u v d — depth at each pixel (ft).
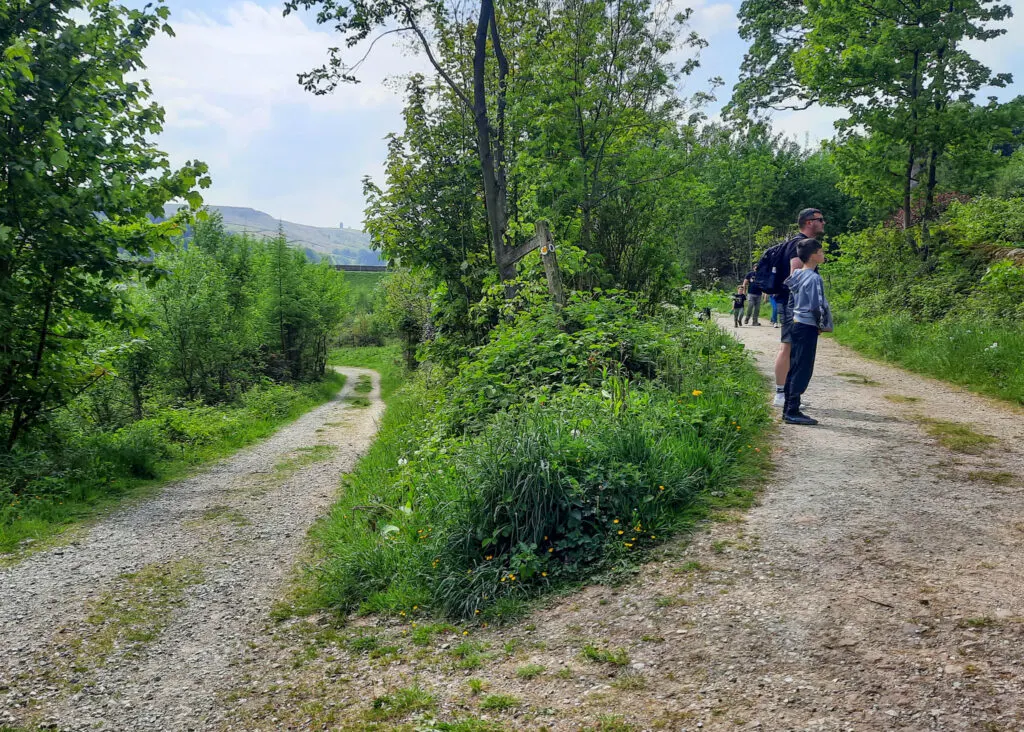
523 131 41.81
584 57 41.91
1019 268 37.42
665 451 16.83
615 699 9.61
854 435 19.75
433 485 19.36
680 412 19.67
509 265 37.86
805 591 11.34
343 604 16.08
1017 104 50.83
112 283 38.50
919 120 51.96
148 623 16.06
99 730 11.39
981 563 11.38
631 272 38.81
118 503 29.66
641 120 42.11
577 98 41.06
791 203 139.54
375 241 47.52
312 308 129.39
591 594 13.05
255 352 104.12
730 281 134.92
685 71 42.47
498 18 45.32
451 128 46.34
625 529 14.80
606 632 11.56
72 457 33.78
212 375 85.61
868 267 58.08
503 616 13.26
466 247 46.70
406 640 13.46
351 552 18.35
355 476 33.04
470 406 26.00
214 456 43.55
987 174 56.80
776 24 78.07
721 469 16.90
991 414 21.98
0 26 32.27
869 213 104.68
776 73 78.23
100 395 55.62
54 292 35.40
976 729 7.64
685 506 15.40
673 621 11.31
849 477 16.21
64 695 12.66
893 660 9.14
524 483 15.28
